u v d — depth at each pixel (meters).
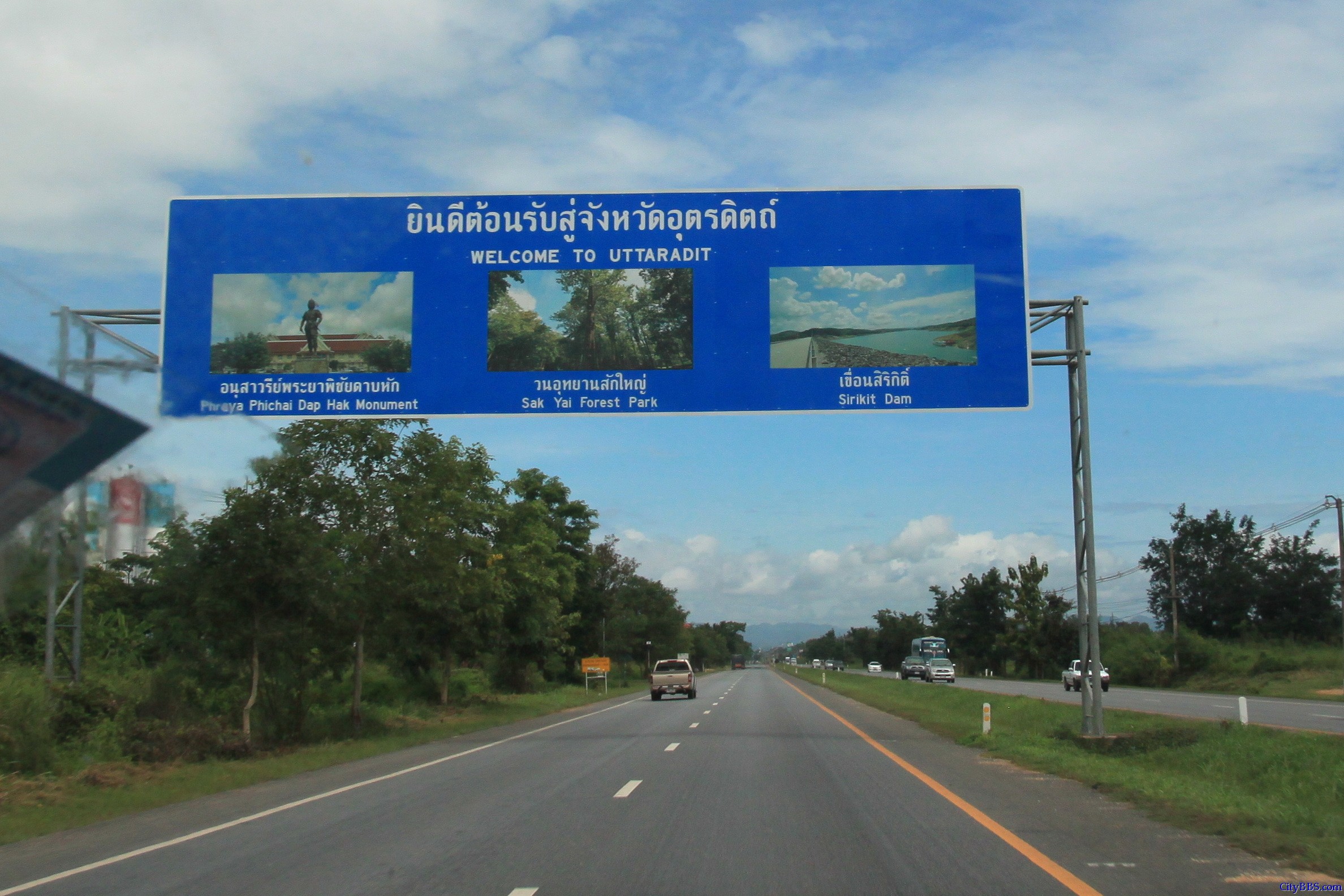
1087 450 20.53
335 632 23.38
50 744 16.66
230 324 18.95
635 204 19.05
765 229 19.00
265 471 8.63
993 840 10.09
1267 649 73.06
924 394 18.72
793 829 10.74
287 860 9.38
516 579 47.22
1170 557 75.94
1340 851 9.03
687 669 51.59
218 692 23.64
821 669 164.38
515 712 39.19
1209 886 8.02
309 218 19.14
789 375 18.75
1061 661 111.12
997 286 18.92
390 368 18.83
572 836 10.42
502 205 19.09
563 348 18.84
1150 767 17.88
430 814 12.17
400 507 24.28
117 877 8.72
